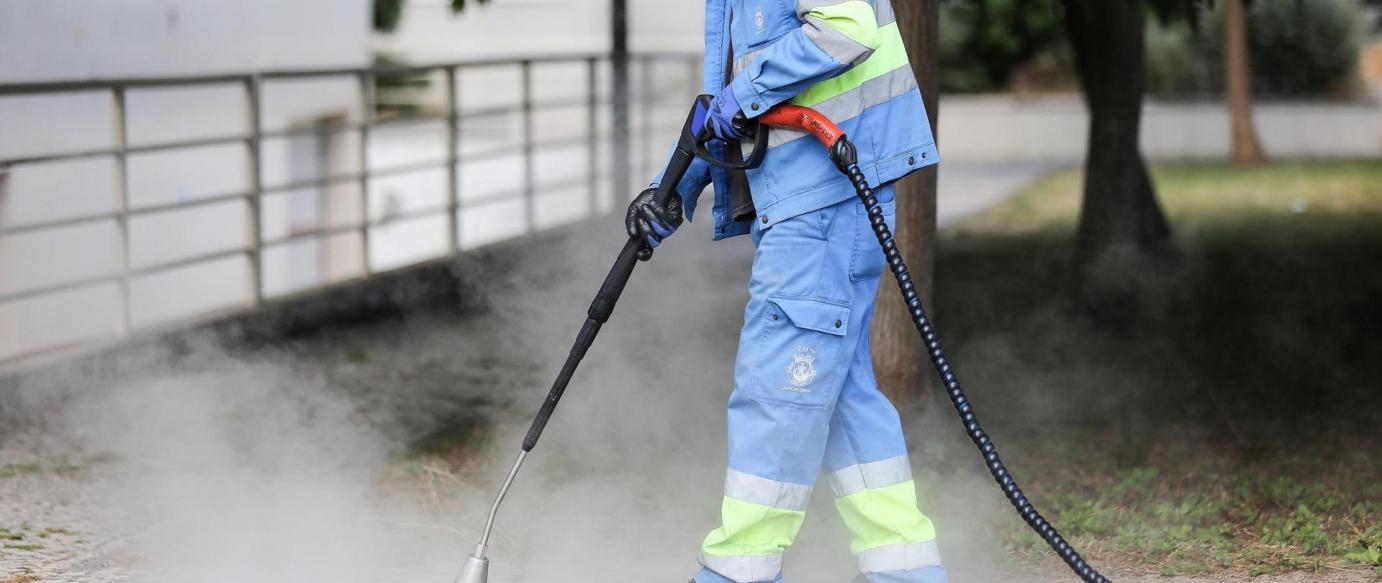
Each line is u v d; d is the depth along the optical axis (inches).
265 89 872.9
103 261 707.4
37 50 682.8
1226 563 331.0
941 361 254.5
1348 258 883.4
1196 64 2057.1
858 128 268.4
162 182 776.3
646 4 1398.9
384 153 1477.6
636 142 1186.6
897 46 273.1
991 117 1806.1
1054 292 796.6
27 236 648.4
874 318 424.2
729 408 273.4
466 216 1115.3
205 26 822.5
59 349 556.4
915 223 416.8
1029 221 1132.5
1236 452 462.0
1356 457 446.9
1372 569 323.9
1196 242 968.9
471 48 1515.7
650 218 273.3
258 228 665.6
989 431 497.4
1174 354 638.5
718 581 269.6
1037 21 2117.4
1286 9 2052.2
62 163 677.9
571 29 1451.8
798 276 265.7
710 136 271.9
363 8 952.9
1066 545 246.8
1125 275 734.5
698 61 1125.1
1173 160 1689.2
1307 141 1756.9
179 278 786.2
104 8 735.7
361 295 729.0
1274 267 856.9
